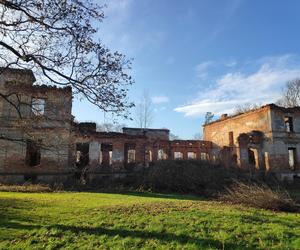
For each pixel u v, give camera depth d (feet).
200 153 144.87
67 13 33.73
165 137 150.82
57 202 48.37
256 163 123.13
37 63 34.78
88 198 56.29
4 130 86.22
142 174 95.45
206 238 28.14
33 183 83.05
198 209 40.24
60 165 90.07
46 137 87.97
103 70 35.32
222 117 149.79
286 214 39.32
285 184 107.24
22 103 43.04
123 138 110.01
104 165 106.63
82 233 30.45
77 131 59.11
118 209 40.78
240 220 33.88
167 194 75.77
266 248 26.05
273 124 119.14
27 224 33.53
